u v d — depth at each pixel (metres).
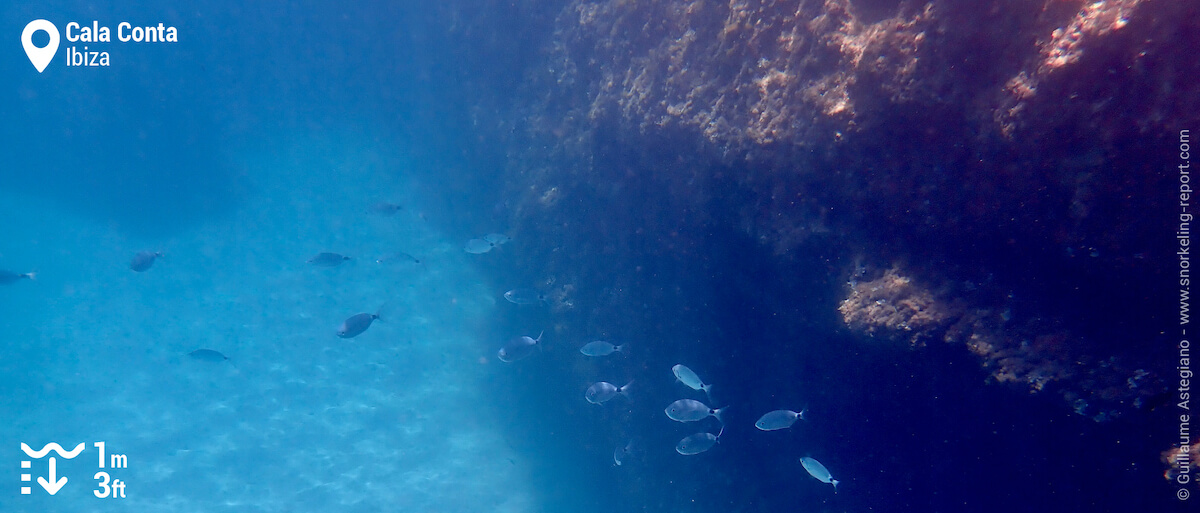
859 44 4.33
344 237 15.24
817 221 5.08
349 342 11.59
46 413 9.37
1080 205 3.41
